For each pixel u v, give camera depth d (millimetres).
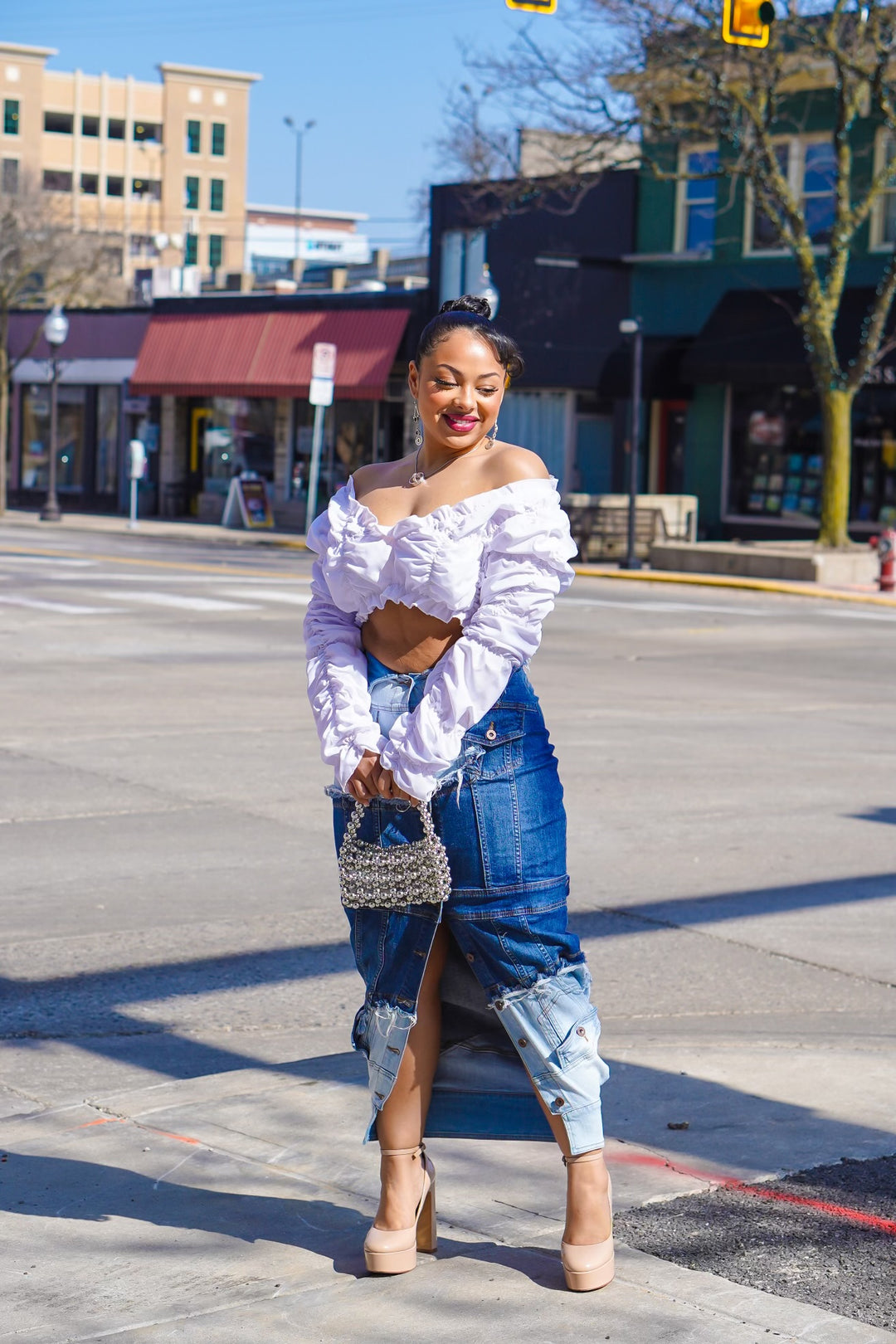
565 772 9969
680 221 32969
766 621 20391
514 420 34281
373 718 3264
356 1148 4059
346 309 35656
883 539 25188
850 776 10164
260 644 15750
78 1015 5512
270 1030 5391
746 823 8703
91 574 22797
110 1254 3459
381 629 3301
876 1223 3666
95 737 10750
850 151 27672
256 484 35812
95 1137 4152
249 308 37500
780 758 10695
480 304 3371
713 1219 3676
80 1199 3752
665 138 30172
